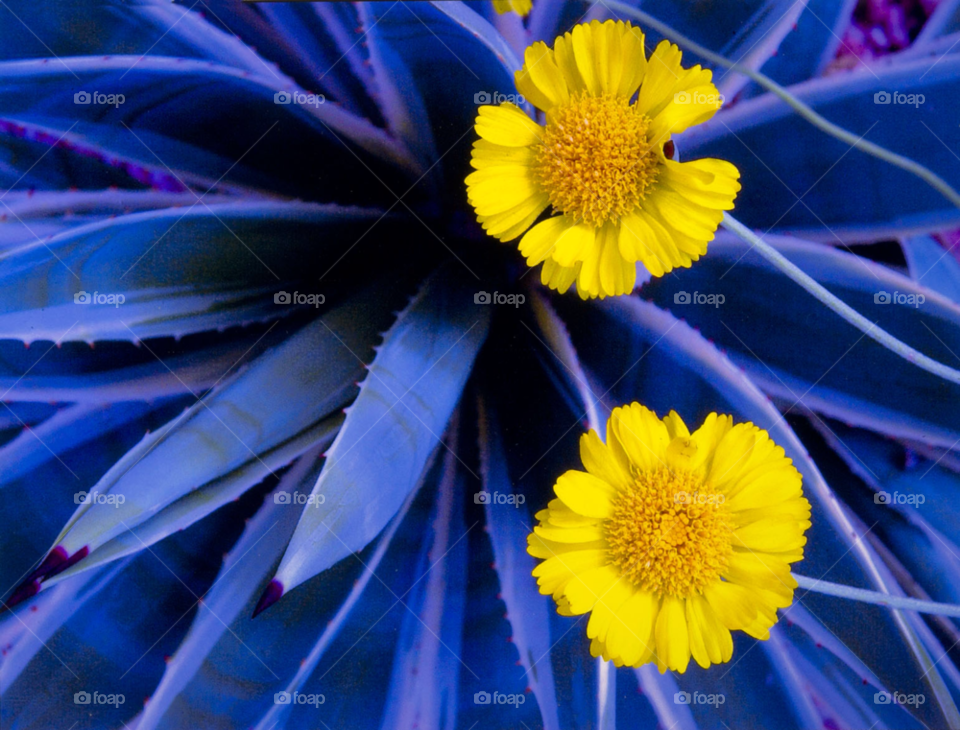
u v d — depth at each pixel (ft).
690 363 1.21
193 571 1.24
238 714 1.19
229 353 1.26
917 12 1.33
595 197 1.11
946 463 1.26
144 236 1.18
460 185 1.28
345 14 1.19
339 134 1.24
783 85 1.26
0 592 1.21
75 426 1.24
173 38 1.20
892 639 1.21
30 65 1.14
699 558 1.11
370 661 1.22
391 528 1.23
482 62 1.17
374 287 1.27
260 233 1.22
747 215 1.27
